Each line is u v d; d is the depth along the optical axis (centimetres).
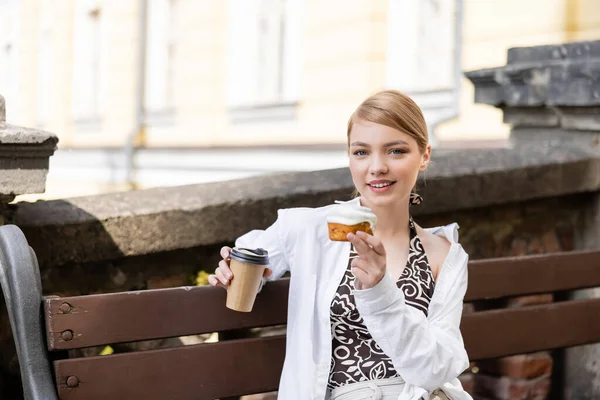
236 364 269
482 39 746
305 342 246
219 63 1111
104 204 307
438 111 805
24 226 288
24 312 236
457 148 765
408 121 245
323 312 246
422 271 255
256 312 269
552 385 407
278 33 1027
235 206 321
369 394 240
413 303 250
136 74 1266
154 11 1250
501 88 421
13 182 262
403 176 246
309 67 956
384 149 246
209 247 333
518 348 326
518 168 378
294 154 952
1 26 1731
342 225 227
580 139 402
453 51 799
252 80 1066
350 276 250
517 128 434
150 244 308
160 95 1248
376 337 235
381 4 863
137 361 254
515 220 396
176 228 312
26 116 1614
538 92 402
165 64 1237
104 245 301
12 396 294
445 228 265
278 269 261
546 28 686
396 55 860
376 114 244
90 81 1432
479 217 386
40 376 235
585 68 379
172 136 1201
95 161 1348
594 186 399
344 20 902
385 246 258
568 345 339
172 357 259
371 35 862
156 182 1198
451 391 251
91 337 245
